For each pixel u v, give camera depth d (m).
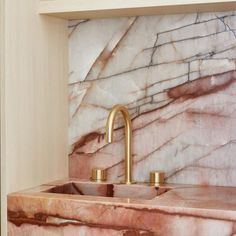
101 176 1.74
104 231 1.35
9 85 1.47
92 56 1.78
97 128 1.79
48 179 1.69
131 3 1.51
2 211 1.47
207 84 1.64
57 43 1.73
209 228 1.25
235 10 1.60
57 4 1.59
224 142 1.63
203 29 1.64
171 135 1.69
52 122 1.71
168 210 1.28
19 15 1.51
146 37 1.71
